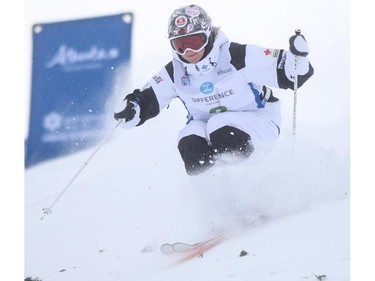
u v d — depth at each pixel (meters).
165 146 24.77
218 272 15.73
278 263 15.36
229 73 19.30
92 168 24.27
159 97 20.16
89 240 20.03
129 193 22.44
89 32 25.03
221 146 19.14
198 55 18.98
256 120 19.55
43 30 24.86
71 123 25.06
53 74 24.94
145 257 18.52
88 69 25.14
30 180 24.02
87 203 22.23
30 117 24.78
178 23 18.75
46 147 24.80
